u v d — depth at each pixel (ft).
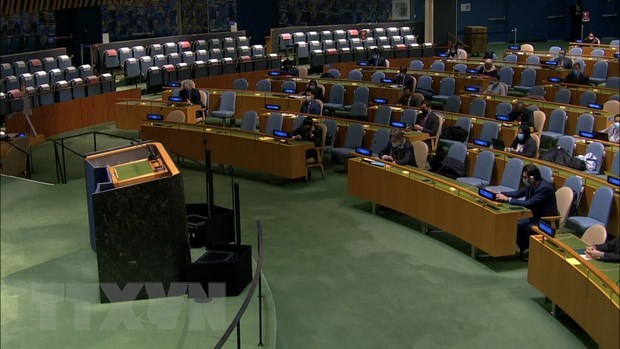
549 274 27.30
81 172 47.21
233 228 31.83
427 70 75.61
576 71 67.62
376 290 30.27
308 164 46.24
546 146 51.88
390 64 88.43
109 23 91.97
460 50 89.56
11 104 56.85
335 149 47.83
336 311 28.40
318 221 38.99
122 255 24.76
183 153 50.62
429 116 48.98
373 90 64.80
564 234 29.04
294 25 105.70
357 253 34.35
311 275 31.86
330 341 26.05
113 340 22.53
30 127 55.77
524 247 32.91
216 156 48.67
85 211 35.24
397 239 36.19
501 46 112.78
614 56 83.66
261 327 23.86
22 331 22.79
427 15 102.37
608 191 33.04
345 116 62.95
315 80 67.92
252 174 48.85
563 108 53.83
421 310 28.43
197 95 60.18
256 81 79.71
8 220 33.58
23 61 73.97
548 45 111.86
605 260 25.89
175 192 25.52
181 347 22.44
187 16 97.76
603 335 23.50
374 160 40.22
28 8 55.06
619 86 64.23
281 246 35.27
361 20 108.68
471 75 70.44
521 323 27.22
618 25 114.52
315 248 35.01
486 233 31.94
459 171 41.29
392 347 25.61
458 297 29.50
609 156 42.27
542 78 73.51
